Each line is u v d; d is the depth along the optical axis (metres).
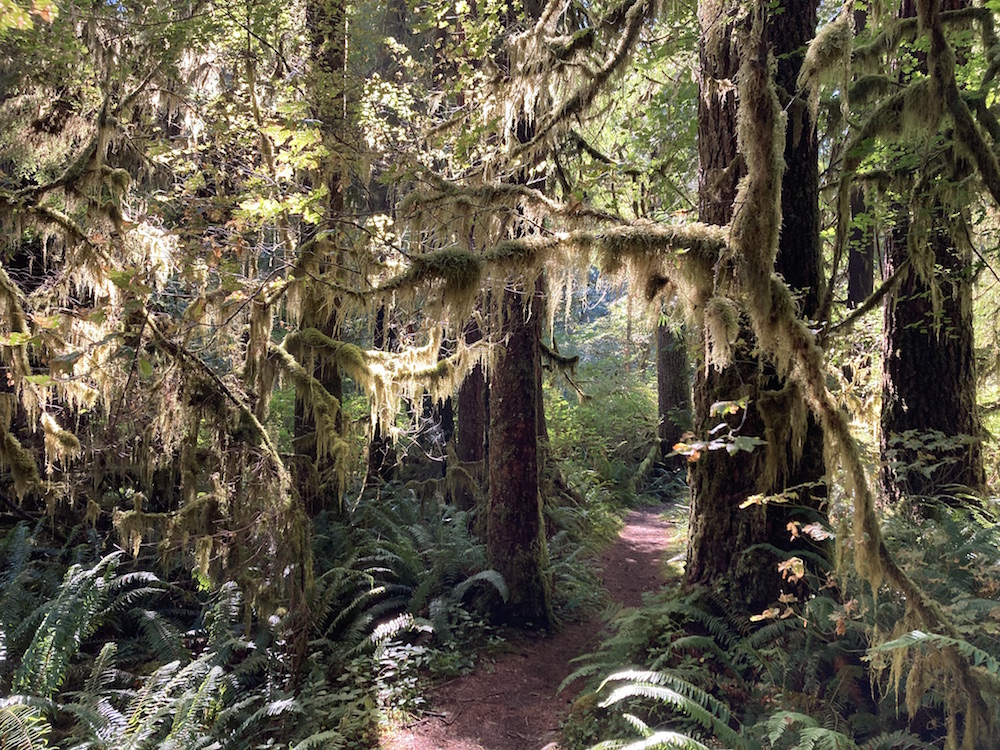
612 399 17.48
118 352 4.75
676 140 7.89
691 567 5.32
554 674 5.89
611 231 3.93
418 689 5.52
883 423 6.54
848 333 6.28
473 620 6.73
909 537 4.83
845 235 4.58
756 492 4.88
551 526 9.88
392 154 5.94
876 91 5.36
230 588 5.94
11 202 4.50
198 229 4.65
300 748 4.25
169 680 4.85
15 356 4.35
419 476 10.41
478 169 6.02
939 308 5.11
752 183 3.30
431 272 4.06
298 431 7.80
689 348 5.36
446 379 5.94
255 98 5.71
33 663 4.94
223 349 5.54
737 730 4.01
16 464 4.74
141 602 6.46
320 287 5.02
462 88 5.86
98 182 4.87
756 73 3.27
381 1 7.90
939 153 4.89
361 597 6.33
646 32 6.21
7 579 6.07
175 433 5.36
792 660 4.25
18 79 6.16
